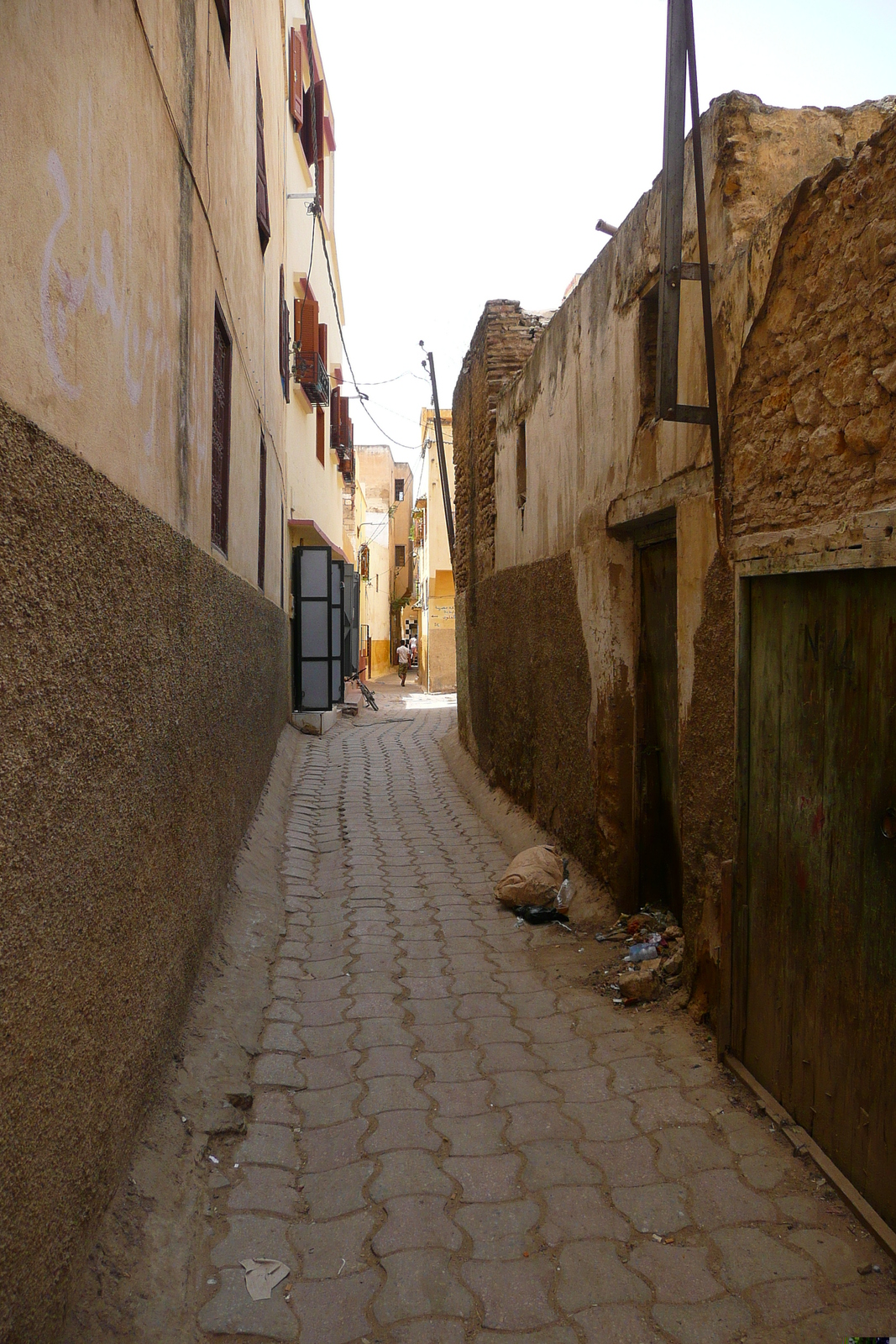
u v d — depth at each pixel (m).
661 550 5.02
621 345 5.05
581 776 6.04
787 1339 2.28
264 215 7.45
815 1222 2.69
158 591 2.97
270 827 7.32
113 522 2.36
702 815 3.95
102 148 2.29
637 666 5.40
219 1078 3.39
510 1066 3.77
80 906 2.05
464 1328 2.33
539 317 9.27
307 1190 2.93
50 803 1.85
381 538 39.44
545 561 6.94
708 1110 3.33
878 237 2.60
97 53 2.24
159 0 3.02
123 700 2.49
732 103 3.68
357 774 10.89
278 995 4.47
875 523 2.56
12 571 1.62
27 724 1.71
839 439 2.81
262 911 5.41
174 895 3.30
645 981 4.33
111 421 2.40
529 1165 3.05
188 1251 2.48
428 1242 2.65
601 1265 2.56
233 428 5.60
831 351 2.86
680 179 3.58
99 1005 2.22
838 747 2.83
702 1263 2.56
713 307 3.74
